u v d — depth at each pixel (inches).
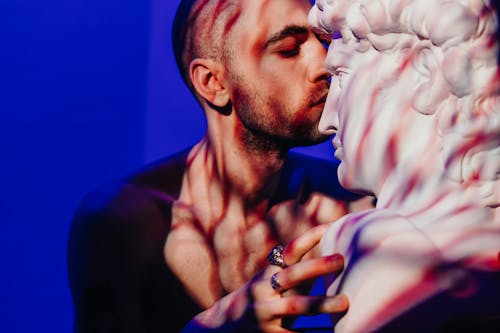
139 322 58.8
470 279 33.7
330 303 35.4
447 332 33.0
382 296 34.3
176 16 62.8
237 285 61.4
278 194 63.3
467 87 33.5
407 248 34.7
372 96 37.1
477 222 35.0
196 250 61.4
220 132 60.6
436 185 35.7
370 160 37.4
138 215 60.9
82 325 59.1
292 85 55.8
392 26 35.4
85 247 60.1
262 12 55.8
